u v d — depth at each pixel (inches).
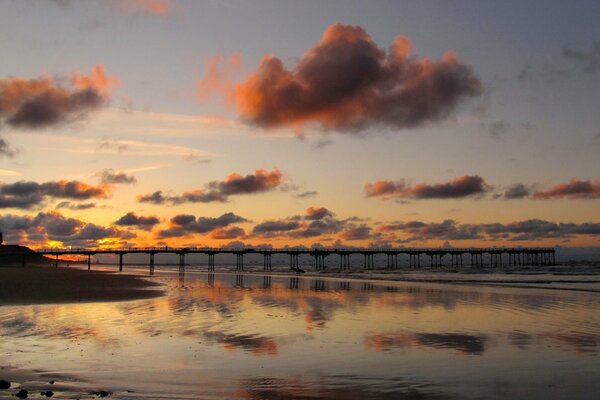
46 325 918.4
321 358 662.5
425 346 745.6
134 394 495.5
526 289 1975.9
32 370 589.6
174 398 484.7
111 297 1496.1
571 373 586.9
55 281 2188.7
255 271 5162.4
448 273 4202.8
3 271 3075.8
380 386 534.6
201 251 5457.7
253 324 954.7
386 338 809.5
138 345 738.2
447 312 1165.7
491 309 1230.3
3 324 928.3
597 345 753.0
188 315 1083.3
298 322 987.3
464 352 702.5
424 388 527.2
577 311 1184.2
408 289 2012.8
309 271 5226.4
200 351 700.7
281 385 537.0
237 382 546.9
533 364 631.8
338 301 1446.9
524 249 7047.2
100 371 587.5
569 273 3885.3
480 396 500.4
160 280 2753.4
